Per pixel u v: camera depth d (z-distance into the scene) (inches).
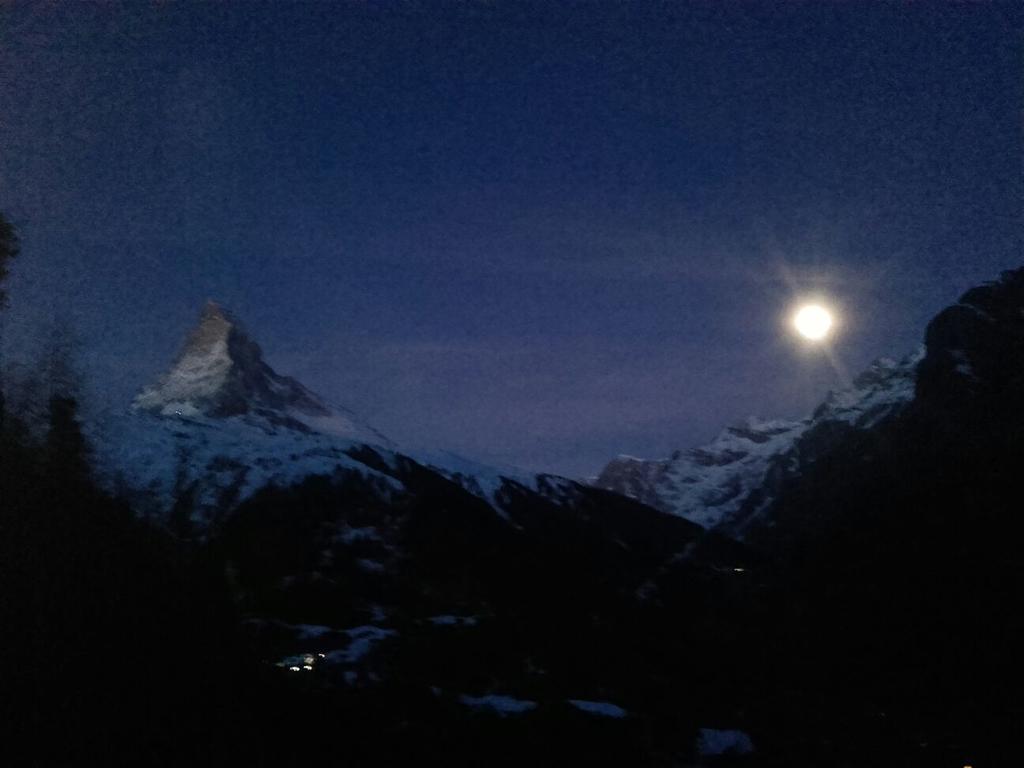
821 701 2632.9
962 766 1984.5
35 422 1756.9
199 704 1362.0
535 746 1710.1
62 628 1245.7
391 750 1551.4
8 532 1353.3
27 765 1042.1
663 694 2440.9
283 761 1391.5
